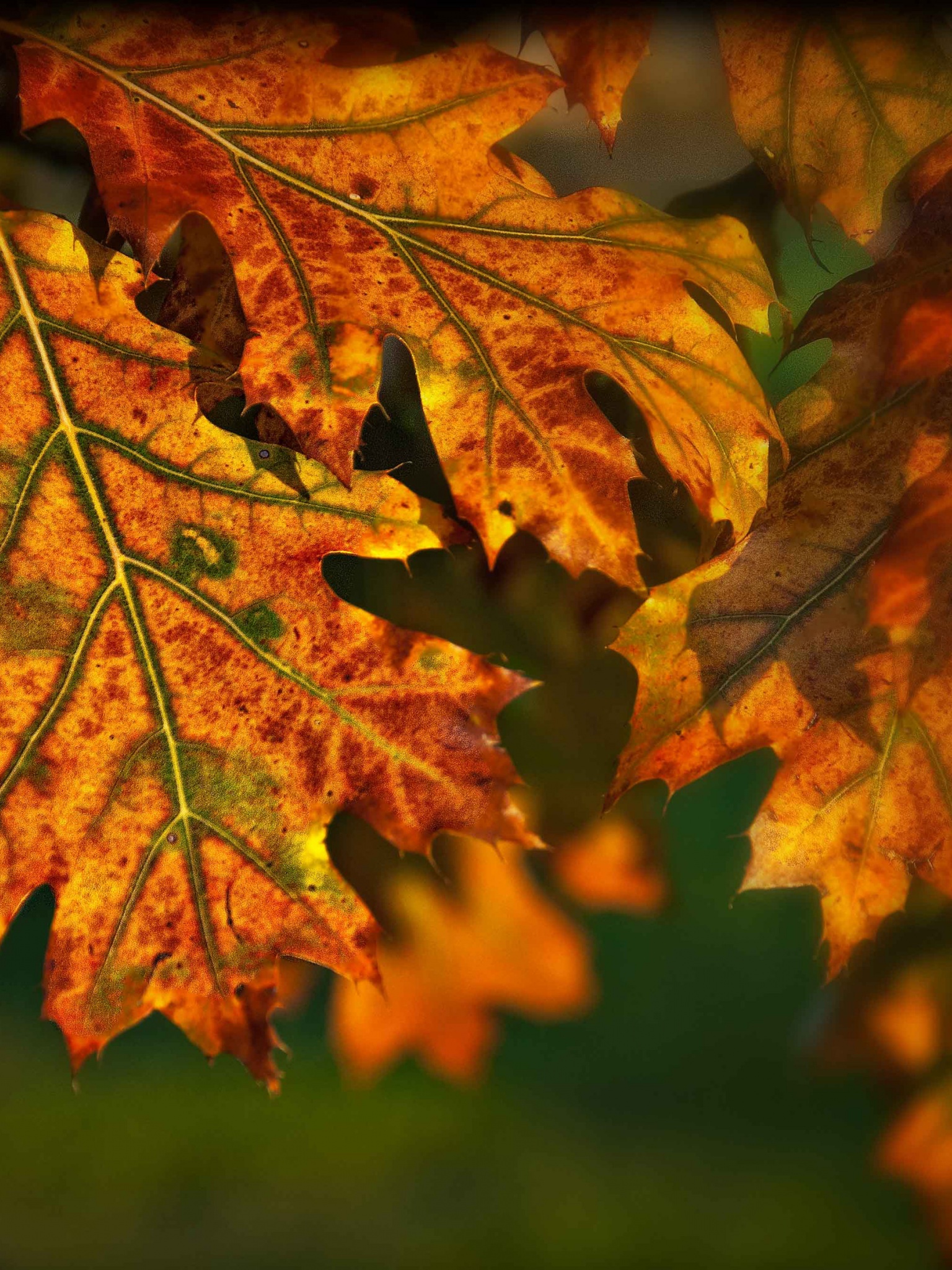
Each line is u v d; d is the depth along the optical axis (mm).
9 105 1000
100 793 988
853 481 1005
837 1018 1100
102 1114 2756
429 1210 2439
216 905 991
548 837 1083
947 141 1004
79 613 987
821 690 1002
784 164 1011
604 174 1035
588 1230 2336
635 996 2973
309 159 989
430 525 991
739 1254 2238
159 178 987
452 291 991
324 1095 2826
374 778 991
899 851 1005
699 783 2619
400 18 990
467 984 1116
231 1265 2275
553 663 1046
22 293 985
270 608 990
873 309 1008
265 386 983
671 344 996
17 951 2982
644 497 1026
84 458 986
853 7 1004
